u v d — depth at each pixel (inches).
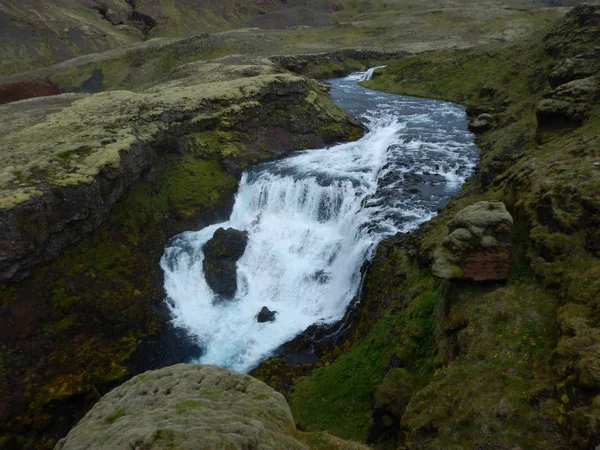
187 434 441.4
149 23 6146.7
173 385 608.1
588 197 745.6
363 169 1776.6
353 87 3344.0
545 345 600.1
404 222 1302.9
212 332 1320.1
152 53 4355.3
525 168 1043.9
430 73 3171.8
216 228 1669.5
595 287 615.8
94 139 1563.7
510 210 919.0
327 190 1589.6
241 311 1389.0
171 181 1726.1
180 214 1638.8
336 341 1152.8
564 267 687.1
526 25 4667.8
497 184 1200.2
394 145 1959.9
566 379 522.9
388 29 5226.4
